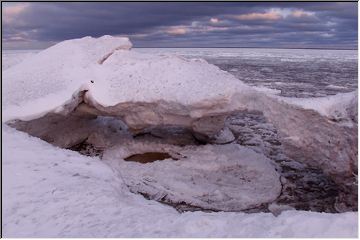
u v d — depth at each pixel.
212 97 12.20
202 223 6.11
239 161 12.97
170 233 5.87
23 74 14.15
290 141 11.12
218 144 14.91
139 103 12.91
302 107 10.50
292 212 6.38
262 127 18.30
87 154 14.19
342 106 10.32
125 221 6.39
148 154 13.98
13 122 12.20
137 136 15.38
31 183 7.81
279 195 10.94
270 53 120.44
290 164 13.31
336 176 10.47
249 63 64.44
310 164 11.32
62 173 8.46
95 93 13.17
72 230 6.09
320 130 10.48
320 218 5.84
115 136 15.47
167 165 12.70
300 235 5.46
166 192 11.00
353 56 96.06
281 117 11.26
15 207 6.88
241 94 12.47
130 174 12.10
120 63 14.49
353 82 34.75
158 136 15.48
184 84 12.98
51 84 13.53
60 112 12.56
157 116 13.37
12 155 9.16
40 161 9.01
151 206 7.54
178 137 15.32
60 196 7.31
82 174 8.59
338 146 10.16
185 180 11.76
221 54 106.75
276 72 45.47
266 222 6.05
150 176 11.99
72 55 14.93
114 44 15.61
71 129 14.82
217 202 10.52
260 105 12.02
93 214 6.67
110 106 12.96
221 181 11.77
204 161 12.95
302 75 41.53
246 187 11.38
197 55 97.44
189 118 13.25
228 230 5.86
